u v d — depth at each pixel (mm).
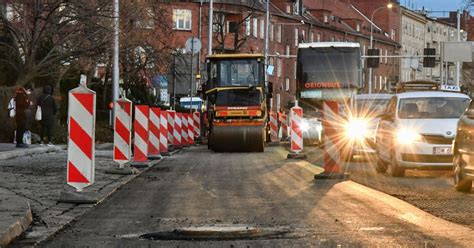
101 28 33156
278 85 103500
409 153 20781
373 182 19578
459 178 17156
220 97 36031
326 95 44562
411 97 22766
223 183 19203
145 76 53219
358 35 122625
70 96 14984
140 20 44094
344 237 10969
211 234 11266
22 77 33469
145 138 24406
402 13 140625
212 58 38094
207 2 91188
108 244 10555
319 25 112625
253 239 10859
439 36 161750
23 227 11641
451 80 115000
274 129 49406
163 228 11914
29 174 20219
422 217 12961
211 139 35938
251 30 95812
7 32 33875
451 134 20828
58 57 33344
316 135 43156
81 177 14977
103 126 44781
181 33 90812
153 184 18906
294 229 11719
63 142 37469
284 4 106000
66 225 12266
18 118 29203
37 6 32125
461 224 12203
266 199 15703
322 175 20297
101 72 54250
